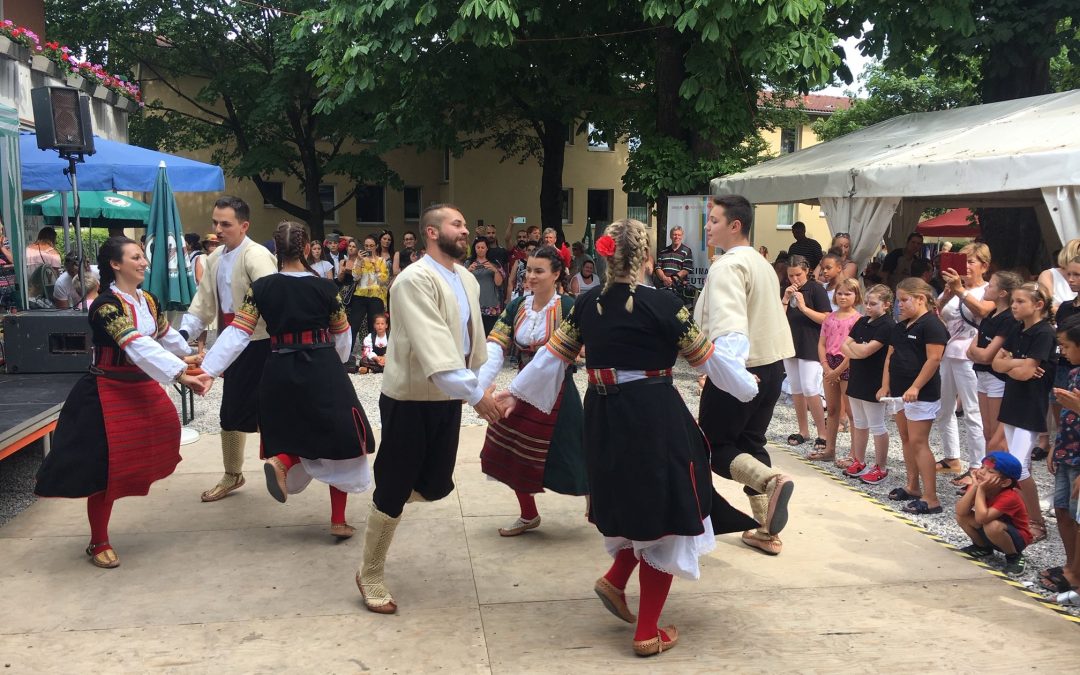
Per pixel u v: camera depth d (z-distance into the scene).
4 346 6.00
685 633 3.24
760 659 3.04
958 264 17.89
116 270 3.86
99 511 3.86
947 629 3.27
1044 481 5.51
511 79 14.32
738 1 9.33
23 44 9.90
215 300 4.84
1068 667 2.98
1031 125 7.89
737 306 3.67
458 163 23.98
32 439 4.62
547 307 4.26
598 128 19.02
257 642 3.13
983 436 5.34
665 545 2.97
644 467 2.89
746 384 3.04
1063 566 3.85
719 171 11.79
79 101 6.31
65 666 2.95
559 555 4.05
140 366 3.75
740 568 3.91
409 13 10.78
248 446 6.11
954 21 10.62
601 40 13.50
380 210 25.58
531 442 4.15
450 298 3.36
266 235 24.84
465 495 5.02
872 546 4.20
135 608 3.42
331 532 4.25
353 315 10.02
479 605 3.48
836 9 11.77
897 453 6.26
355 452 4.01
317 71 12.13
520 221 11.99
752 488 3.83
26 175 8.34
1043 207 10.38
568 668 2.96
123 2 20.11
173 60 21.89
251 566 3.88
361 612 3.40
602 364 2.97
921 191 7.81
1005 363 4.32
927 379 4.68
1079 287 4.77
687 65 10.77
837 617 3.38
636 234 2.95
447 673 2.92
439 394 3.36
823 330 5.91
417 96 13.32
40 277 9.12
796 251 9.84
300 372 3.95
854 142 10.55
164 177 6.33
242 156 22.05
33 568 3.84
